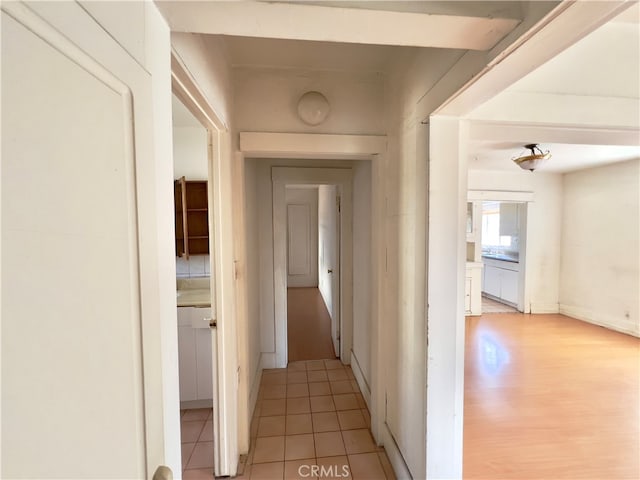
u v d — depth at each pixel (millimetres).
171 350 741
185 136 2744
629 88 1319
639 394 2584
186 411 2340
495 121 1284
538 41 749
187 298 2457
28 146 325
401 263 1619
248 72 1740
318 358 3297
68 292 375
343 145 1804
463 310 1313
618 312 4117
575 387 2693
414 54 1415
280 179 2916
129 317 498
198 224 2875
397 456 1659
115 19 481
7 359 303
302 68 1755
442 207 1282
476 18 733
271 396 2533
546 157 3006
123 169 488
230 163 1612
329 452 1895
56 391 357
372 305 1997
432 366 1295
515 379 2832
